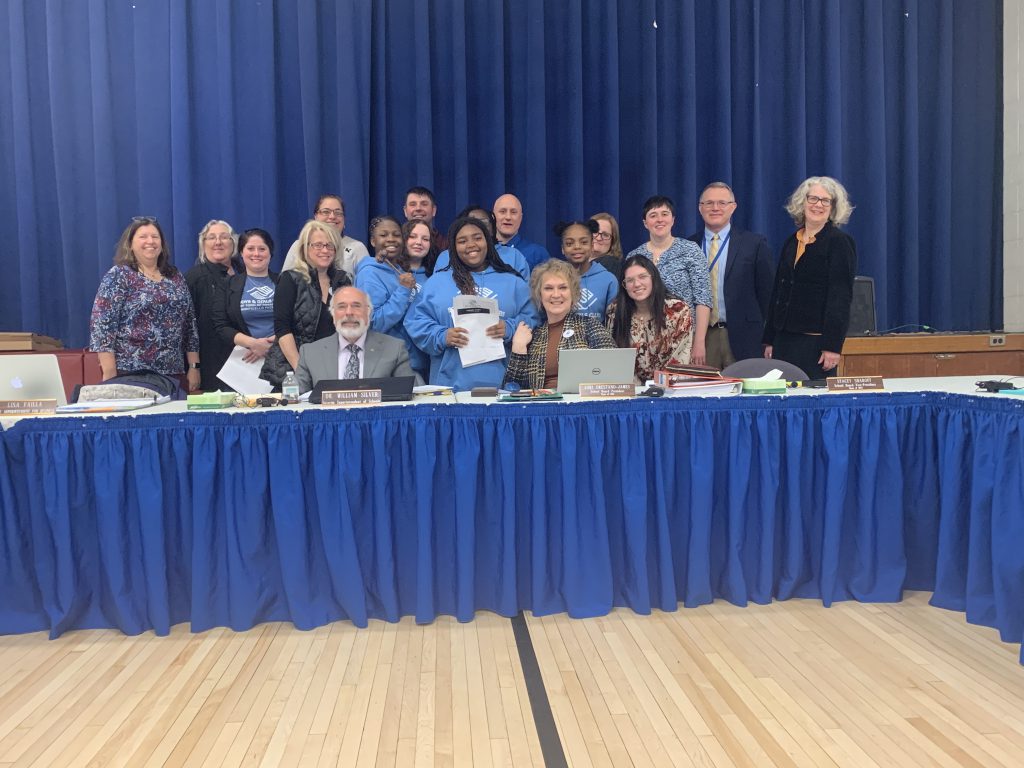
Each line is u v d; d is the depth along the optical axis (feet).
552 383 9.70
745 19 16.62
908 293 17.60
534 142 15.60
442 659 7.02
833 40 16.62
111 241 15.28
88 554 7.66
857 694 6.29
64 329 15.81
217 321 11.71
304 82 15.06
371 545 7.79
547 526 7.88
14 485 7.48
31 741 5.75
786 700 6.21
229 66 15.01
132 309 10.65
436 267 10.85
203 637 7.55
